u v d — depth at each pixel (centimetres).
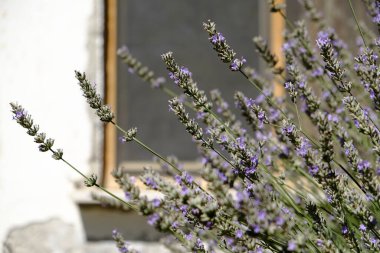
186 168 316
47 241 306
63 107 311
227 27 328
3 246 309
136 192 133
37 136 146
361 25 228
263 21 321
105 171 312
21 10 315
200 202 120
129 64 243
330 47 140
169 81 329
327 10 303
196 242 142
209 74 329
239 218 124
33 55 314
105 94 315
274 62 185
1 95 314
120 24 326
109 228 300
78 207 301
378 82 140
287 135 145
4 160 312
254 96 323
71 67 312
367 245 136
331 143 142
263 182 146
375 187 139
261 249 133
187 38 331
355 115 137
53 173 309
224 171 164
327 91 188
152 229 295
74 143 309
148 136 326
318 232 134
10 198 311
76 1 313
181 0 333
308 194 179
